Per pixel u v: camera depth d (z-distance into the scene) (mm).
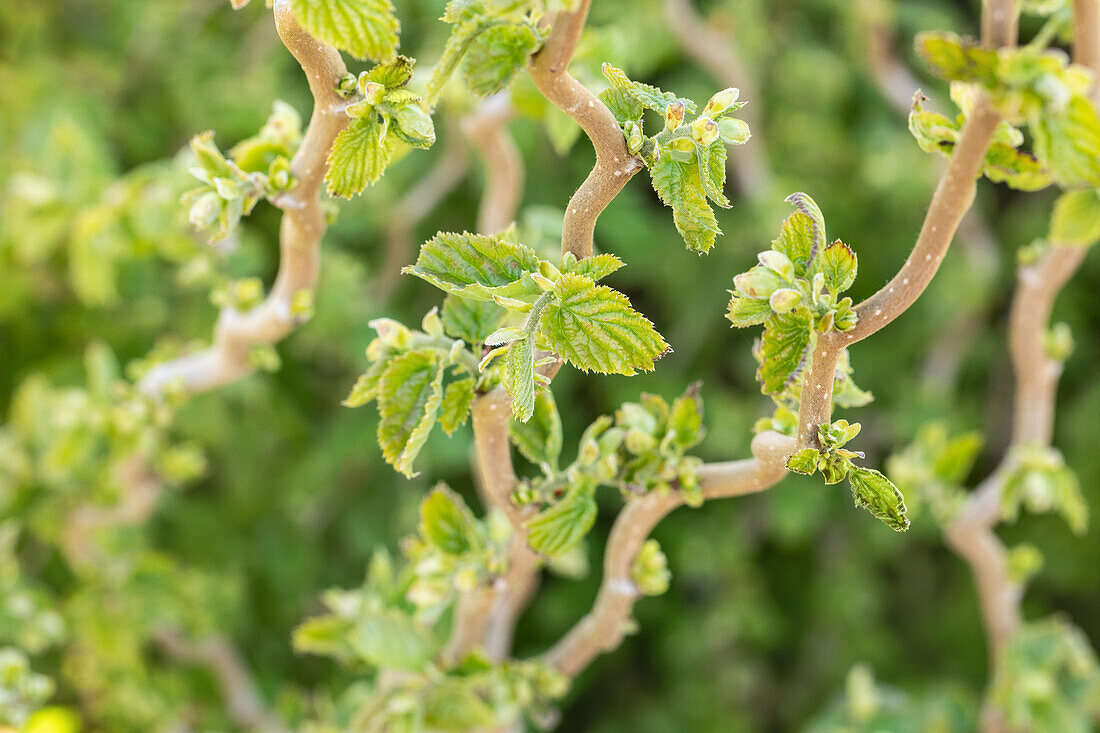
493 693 801
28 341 1673
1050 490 859
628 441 720
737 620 1889
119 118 1686
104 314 1611
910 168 1611
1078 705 1007
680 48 1679
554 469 735
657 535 1916
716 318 1838
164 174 949
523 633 2008
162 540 1747
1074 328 1886
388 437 692
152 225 944
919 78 1777
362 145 663
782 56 1777
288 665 1868
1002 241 1895
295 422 1770
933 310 1752
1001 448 2002
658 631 2066
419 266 653
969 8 1889
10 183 1389
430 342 697
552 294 638
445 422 696
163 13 1636
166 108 1736
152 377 934
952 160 633
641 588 767
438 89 634
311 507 1788
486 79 636
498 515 811
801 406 665
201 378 907
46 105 1551
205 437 1616
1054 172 608
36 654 1742
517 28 632
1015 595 1013
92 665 1327
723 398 1822
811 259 648
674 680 2059
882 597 2037
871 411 1889
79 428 990
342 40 623
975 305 1713
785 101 1795
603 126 649
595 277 656
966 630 2021
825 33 1873
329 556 1931
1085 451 1862
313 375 1827
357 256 1752
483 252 653
